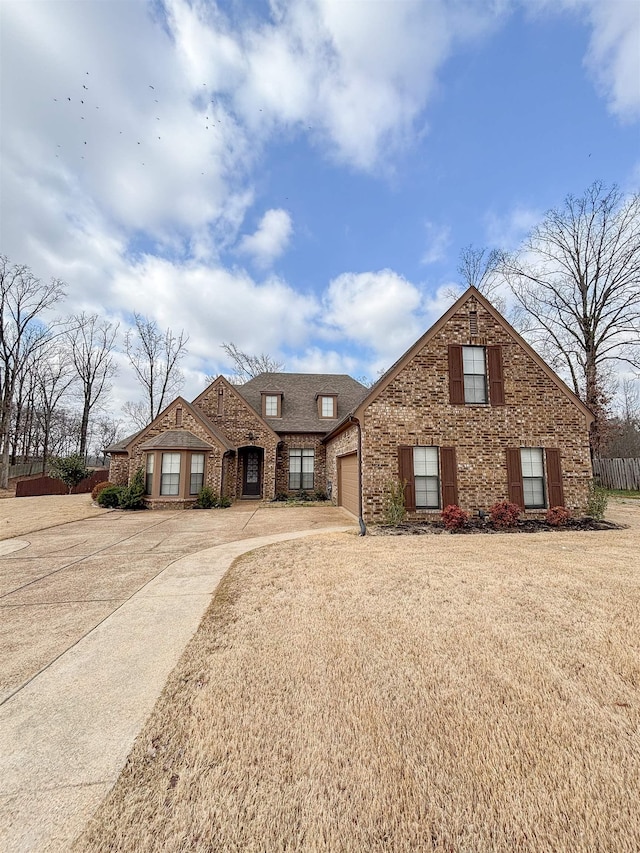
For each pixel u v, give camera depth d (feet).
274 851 6.07
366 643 12.92
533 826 6.49
